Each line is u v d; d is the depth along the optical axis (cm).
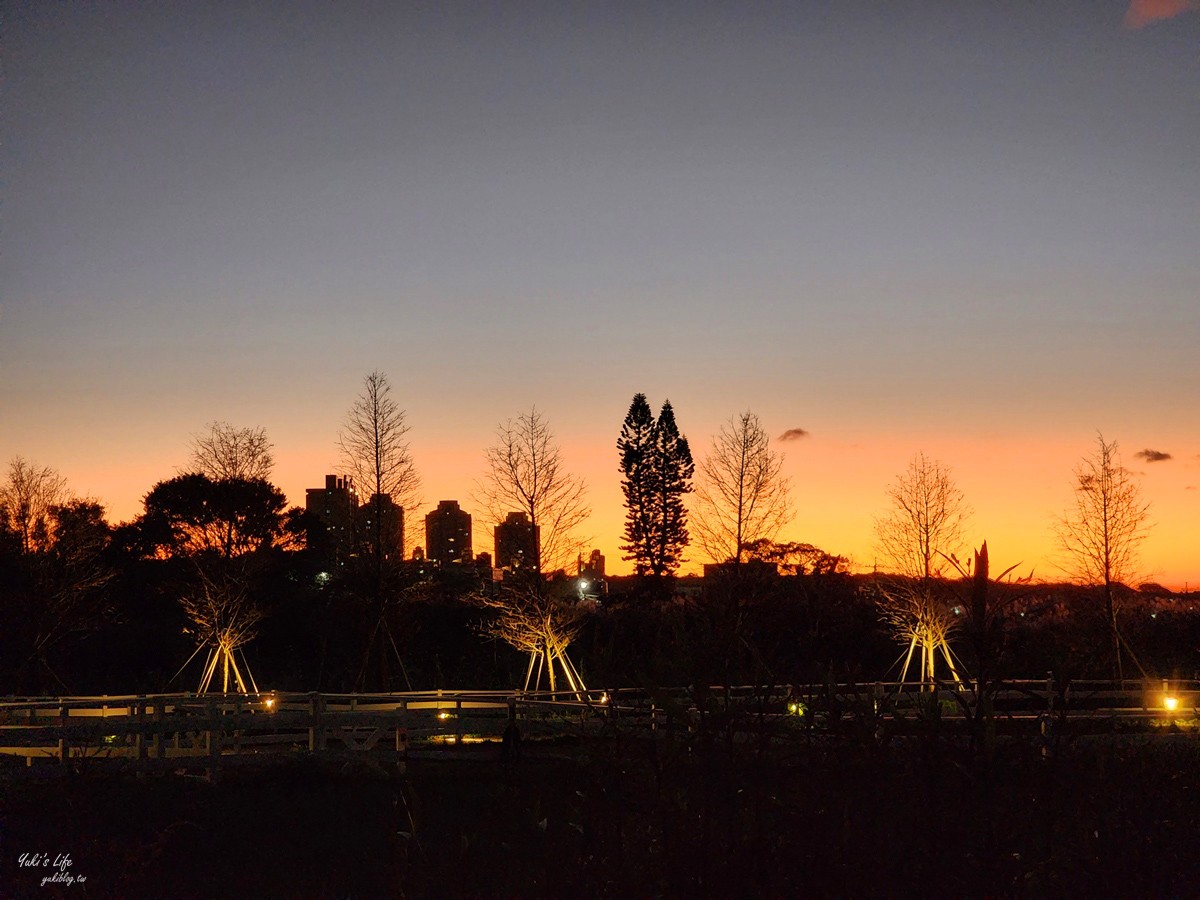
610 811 448
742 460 3372
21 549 3419
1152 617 3362
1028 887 456
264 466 3475
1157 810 532
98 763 1117
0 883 819
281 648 4084
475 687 3494
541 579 3058
